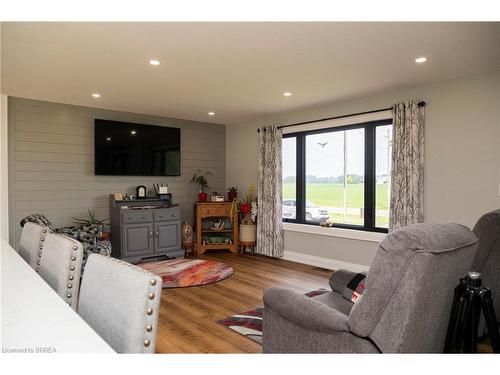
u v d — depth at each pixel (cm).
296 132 541
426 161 390
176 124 607
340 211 494
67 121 494
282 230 551
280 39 269
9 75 356
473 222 354
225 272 457
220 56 304
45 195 477
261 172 573
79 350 70
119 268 96
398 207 402
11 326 81
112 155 525
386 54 299
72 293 132
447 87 372
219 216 601
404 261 133
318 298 231
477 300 160
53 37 264
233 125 656
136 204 552
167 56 304
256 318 303
